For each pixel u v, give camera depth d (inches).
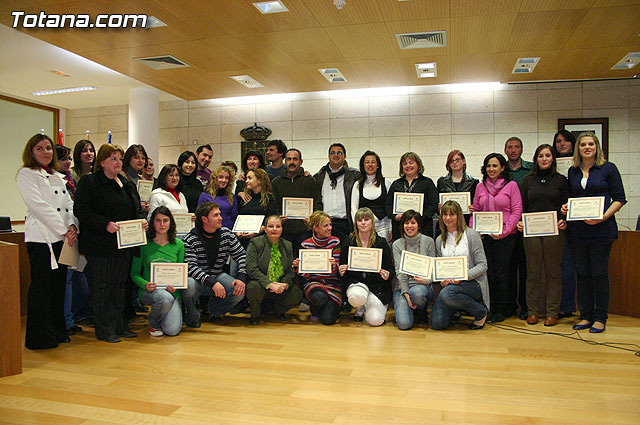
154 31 211.9
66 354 139.3
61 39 221.1
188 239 175.6
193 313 170.9
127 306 181.0
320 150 336.2
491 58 254.1
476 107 313.1
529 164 200.1
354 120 330.6
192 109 359.9
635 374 118.6
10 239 196.2
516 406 98.7
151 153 323.9
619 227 298.2
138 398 105.1
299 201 195.3
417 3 183.8
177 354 138.6
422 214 191.8
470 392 106.7
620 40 225.3
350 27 208.1
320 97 336.2
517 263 188.7
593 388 108.9
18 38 229.3
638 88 294.8
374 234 181.3
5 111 345.1
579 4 184.5
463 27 208.1
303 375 119.0
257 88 318.7
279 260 181.3
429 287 175.0
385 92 325.7
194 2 182.7
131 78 299.9
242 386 111.7
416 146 321.7
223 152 353.4
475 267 168.6
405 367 124.7
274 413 96.3
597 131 298.8
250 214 196.5
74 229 150.3
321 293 174.7
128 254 158.1
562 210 167.5
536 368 123.4
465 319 185.2
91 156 184.7
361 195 200.2
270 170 234.2
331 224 196.7
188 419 94.0
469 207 191.3
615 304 193.3
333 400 102.7
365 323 179.3
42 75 292.7
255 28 208.5
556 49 238.4
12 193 352.5
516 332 163.2
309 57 250.2
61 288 152.6
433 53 244.1
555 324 173.6
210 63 259.4
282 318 187.2
